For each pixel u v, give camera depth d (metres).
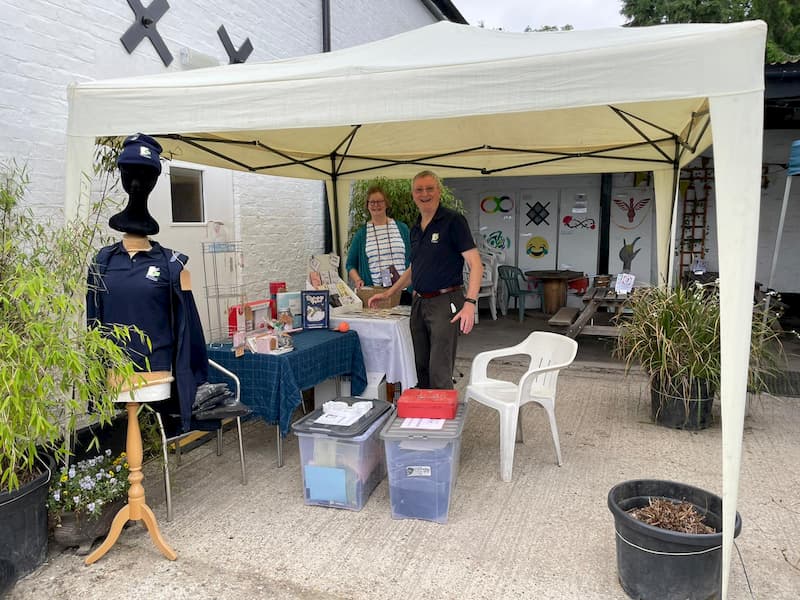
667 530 2.03
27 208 2.74
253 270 5.21
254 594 2.26
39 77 3.18
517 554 2.51
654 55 2.05
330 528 2.75
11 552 2.29
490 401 3.31
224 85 2.62
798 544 2.56
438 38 2.98
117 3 3.65
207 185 4.61
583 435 3.93
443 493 2.77
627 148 4.82
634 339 4.16
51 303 2.12
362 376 3.91
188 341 2.59
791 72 5.06
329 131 4.45
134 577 2.38
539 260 9.20
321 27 6.12
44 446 2.44
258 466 3.49
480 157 5.29
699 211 8.13
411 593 2.25
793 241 7.77
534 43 2.53
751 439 3.80
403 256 4.64
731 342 2.02
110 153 3.30
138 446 2.50
